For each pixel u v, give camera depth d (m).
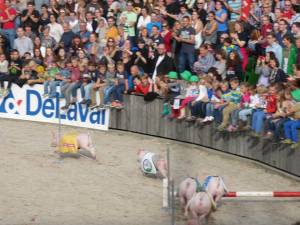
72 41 35.69
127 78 33.03
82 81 33.56
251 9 33.09
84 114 33.78
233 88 29.05
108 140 31.73
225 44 31.75
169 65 32.97
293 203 23.95
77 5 37.91
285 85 27.08
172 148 30.42
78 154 28.78
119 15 37.38
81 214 22.22
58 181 25.47
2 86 35.19
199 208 20.59
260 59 30.03
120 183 25.44
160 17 35.25
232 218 22.23
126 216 22.12
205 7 34.91
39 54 35.53
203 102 29.88
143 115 32.34
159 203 23.42
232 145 28.98
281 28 30.89
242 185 25.47
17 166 27.02
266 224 21.70
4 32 37.91
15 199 23.45
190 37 32.97
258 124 27.41
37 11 38.12
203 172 26.86
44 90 34.41
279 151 26.80
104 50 34.25
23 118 35.09
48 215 22.06
